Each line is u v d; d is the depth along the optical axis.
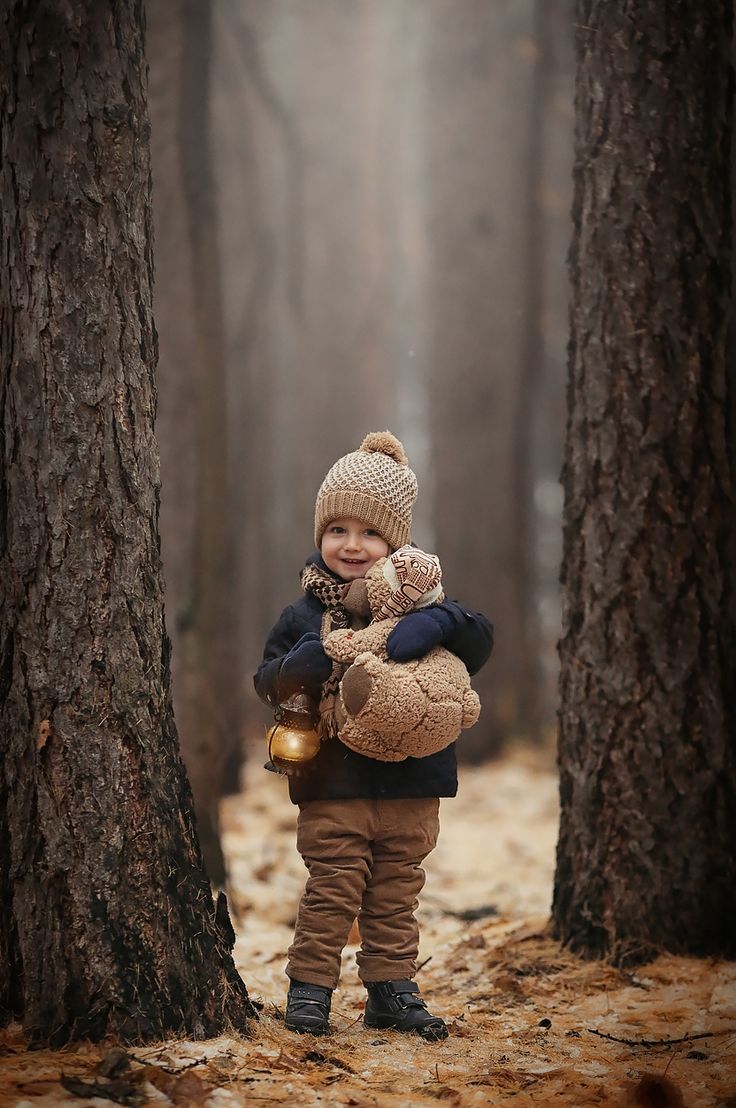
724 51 7.16
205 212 10.53
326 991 5.35
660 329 6.99
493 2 19.98
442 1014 5.96
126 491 5.21
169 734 5.33
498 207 19.97
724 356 7.16
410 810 5.45
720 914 6.87
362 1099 4.56
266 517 23.64
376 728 5.06
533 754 19.41
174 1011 5.09
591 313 7.14
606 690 7.00
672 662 6.93
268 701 5.39
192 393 10.37
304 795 5.34
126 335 5.27
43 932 5.02
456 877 10.54
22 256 5.20
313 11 21.88
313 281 21.98
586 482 7.13
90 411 5.16
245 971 6.66
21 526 5.13
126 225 5.30
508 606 19.81
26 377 5.16
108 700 5.10
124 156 5.32
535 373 20.86
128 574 5.18
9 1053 4.86
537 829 13.20
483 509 19.86
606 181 7.09
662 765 6.91
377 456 5.54
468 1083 4.83
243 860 10.71
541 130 20.61
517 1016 5.92
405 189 29.95
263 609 23.67
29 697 5.09
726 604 7.07
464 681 5.27
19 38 5.22
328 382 21.94
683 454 6.98
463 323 19.97
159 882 5.13
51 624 5.08
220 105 20.34
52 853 5.01
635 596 6.96
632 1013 5.91
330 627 5.36
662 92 7.02
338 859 5.34
